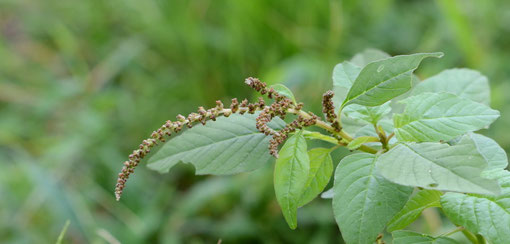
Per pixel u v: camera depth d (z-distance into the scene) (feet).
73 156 3.89
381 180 1.67
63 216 3.44
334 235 3.36
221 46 4.24
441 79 1.98
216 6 4.57
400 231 1.78
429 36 4.38
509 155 3.28
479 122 1.67
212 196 3.50
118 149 4.14
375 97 1.71
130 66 4.76
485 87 1.96
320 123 1.76
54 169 3.76
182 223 3.41
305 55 4.19
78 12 5.49
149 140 1.77
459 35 3.81
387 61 1.68
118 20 5.26
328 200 3.43
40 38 5.58
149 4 4.81
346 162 1.70
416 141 1.69
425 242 1.76
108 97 4.33
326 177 1.81
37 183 3.52
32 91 4.89
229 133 1.82
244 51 4.30
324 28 4.36
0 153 4.27
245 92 4.23
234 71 4.25
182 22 4.33
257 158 1.80
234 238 3.37
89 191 3.73
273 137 1.72
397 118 1.72
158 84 4.48
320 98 3.71
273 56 4.18
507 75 4.04
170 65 4.66
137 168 3.87
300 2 4.25
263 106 1.75
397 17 4.66
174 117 4.19
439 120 1.69
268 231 3.38
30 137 4.46
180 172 3.92
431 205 1.77
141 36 4.81
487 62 4.02
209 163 1.81
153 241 3.46
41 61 5.35
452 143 1.81
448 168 1.60
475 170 1.59
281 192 1.70
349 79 1.84
